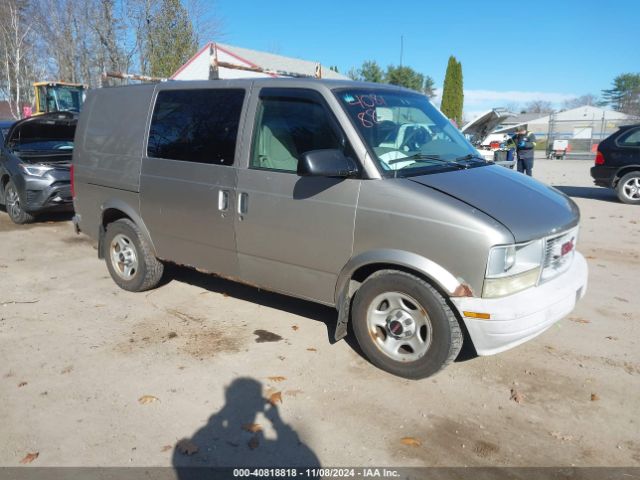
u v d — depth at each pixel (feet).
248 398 11.49
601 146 36.14
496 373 12.48
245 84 13.88
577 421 10.69
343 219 12.00
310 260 12.79
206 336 14.47
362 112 12.57
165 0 73.92
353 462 9.54
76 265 20.99
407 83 159.74
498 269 10.52
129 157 16.37
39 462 9.50
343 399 11.44
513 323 10.59
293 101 13.00
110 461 9.53
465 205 10.91
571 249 12.46
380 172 11.69
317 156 11.23
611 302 16.85
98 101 17.70
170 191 15.23
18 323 15.29
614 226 28.12
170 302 16.90
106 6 81.97
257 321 15.46
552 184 48.80
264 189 13.17
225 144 14.01
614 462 9.53
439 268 10.91
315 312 16.08
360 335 12.59
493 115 61.87
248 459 9.61
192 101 14.93
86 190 18.06
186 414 10.92
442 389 11.81
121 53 83.87
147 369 12.70
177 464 9.48
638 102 263.90
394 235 11.35
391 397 11.50
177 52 75.41
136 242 16.84
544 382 12.09
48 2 92.38
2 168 28.27
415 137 13.50
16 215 28.17
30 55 103.35
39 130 29.43
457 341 11.32
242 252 14.06
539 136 178.60
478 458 9.65
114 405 11.21
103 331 14.78
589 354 13.38
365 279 12.46
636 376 12.34
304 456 9.69
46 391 11.72
